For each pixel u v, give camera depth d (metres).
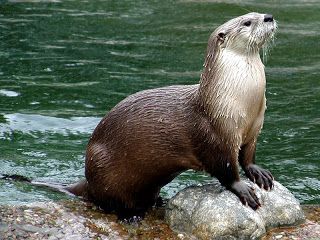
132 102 15.34
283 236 14.79
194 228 14.76
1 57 28.02
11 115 21.98
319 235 14.86
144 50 29.70
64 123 21.56
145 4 38.47
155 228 15.16
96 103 23.25
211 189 15.28
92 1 38.84
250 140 15.02
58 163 18.80
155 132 14.91
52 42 30.42
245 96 14.20
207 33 32.75
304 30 33.56
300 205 16.12
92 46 30.05
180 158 14.95
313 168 18.78
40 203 15.88
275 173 18.45
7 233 14.47
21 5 37.19
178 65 27.62
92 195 15.93
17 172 18.14
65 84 25.06
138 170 15.20
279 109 23.17
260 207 15.08
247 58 14.40
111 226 15.14
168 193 17.19
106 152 15.42
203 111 14.54
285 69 27.62
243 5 38.03
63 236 14.60
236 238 14.48
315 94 24.64
